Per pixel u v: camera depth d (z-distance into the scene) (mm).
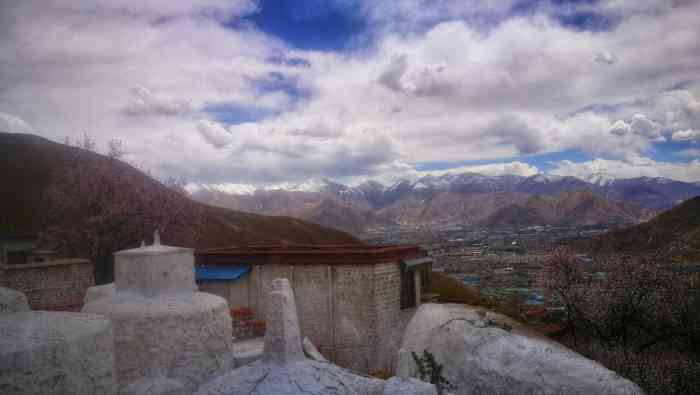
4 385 6707
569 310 17703
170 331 11883
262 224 54781
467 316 11156
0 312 8328
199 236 37969
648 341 17609
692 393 13633
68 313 9133
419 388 6922
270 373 7910
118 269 13312
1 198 37438
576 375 8688
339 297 17812
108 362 8727
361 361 17391
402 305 18531
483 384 9297
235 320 17609
